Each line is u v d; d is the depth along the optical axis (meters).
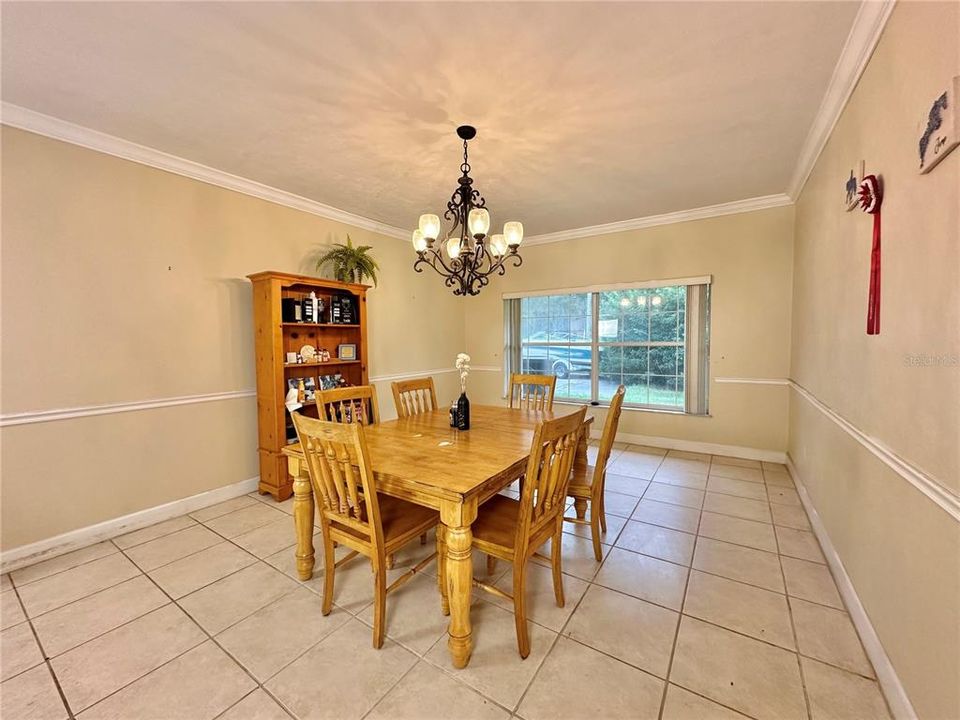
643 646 1.61
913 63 1.29
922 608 1.19
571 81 1.94
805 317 2.96
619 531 2.56
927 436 1.18
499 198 3.59
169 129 2.38
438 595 1.96
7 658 1.57
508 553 1.61
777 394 3.74
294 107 2.16
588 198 3.60
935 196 1.15
